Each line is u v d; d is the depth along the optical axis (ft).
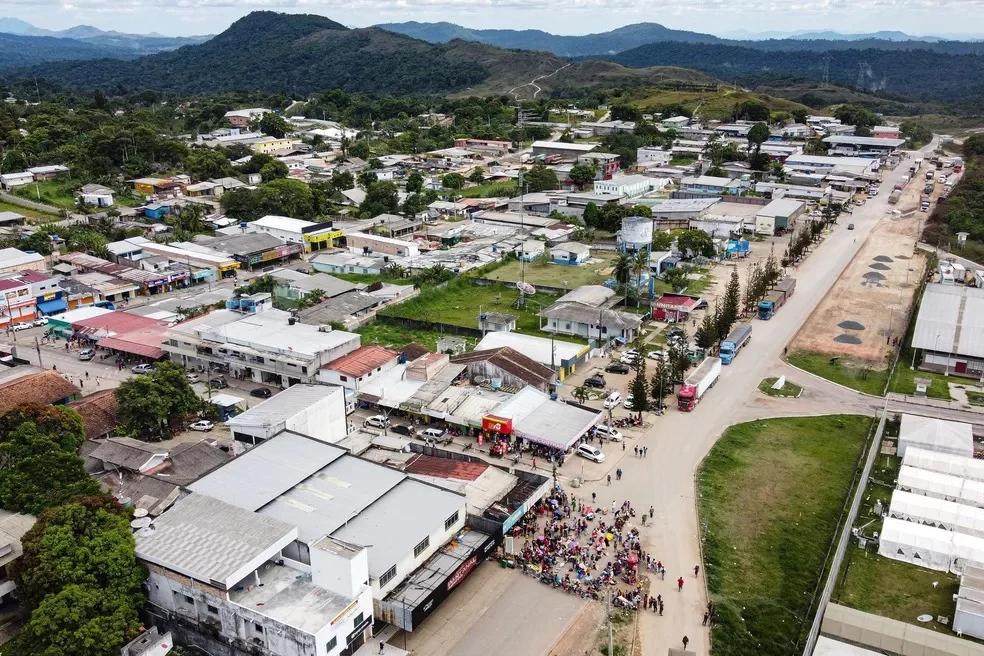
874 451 321.32
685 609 231.09
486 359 376.68
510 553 255.50
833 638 213.05
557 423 326.65
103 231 653.30
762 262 616.80
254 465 267.80
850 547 264.52
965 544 254.47
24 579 209.36
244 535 222.89
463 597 237.04
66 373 403.75
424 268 585.22
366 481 261.85
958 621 222.07
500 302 525.34
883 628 214.07
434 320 483.10
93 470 296.51
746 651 215.31
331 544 212.43
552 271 591.78
